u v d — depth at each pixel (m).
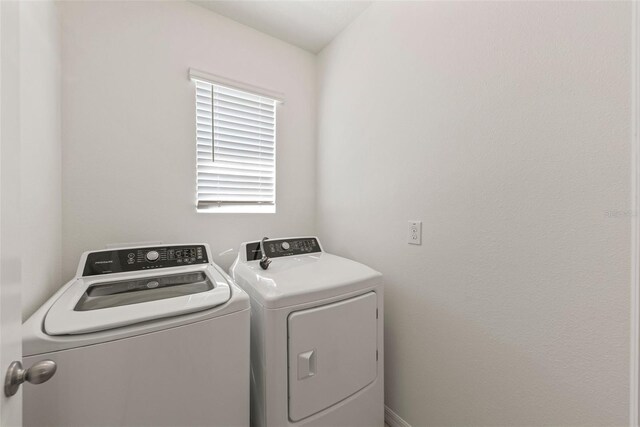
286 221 1.95
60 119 1.21
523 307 0.93
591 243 0.78
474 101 1.06
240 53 1.73
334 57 1.87
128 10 1.39
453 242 1.14
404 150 1.36
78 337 0.69
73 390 0.68
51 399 0.66
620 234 0.73
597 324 0.77
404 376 1.37
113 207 1.36
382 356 1.28
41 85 1.01
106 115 1.34
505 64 0.96
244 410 0.93
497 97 0.98
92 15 1.30
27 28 0.90
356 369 1.16
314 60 2.06
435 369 1.22
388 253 1.46
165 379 0.79
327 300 1.08
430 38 1.22
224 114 1.71
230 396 0.90
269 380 0.96
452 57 1.13
